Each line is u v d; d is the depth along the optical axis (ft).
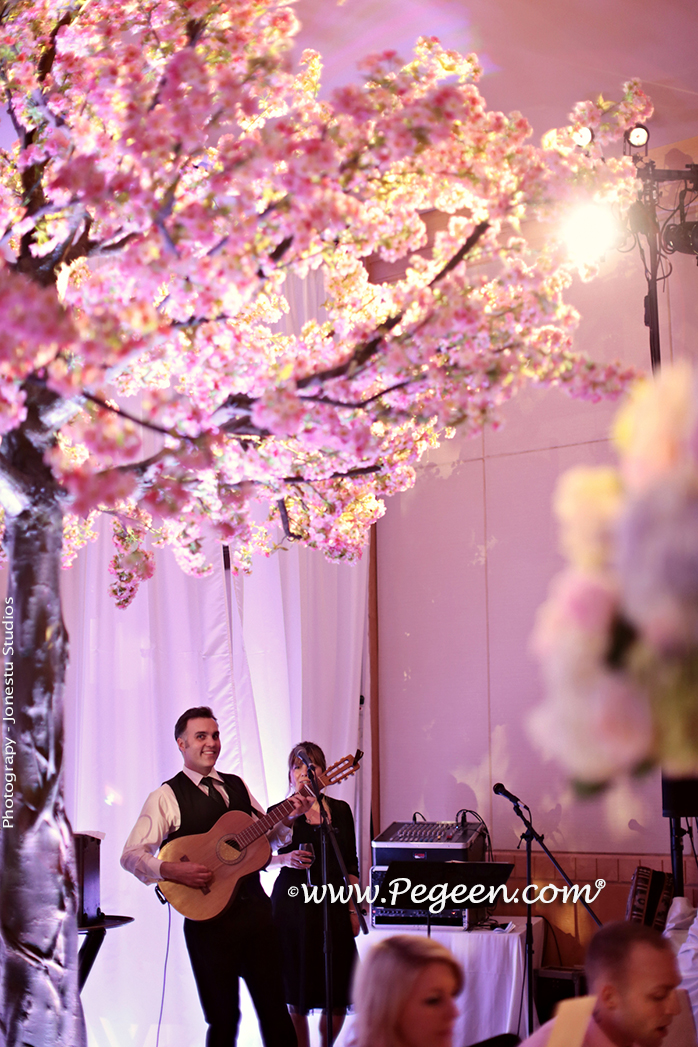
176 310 6.17
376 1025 5.43
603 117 6.81
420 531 18.63
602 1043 5.92
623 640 1.24
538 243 7.77
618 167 6.56
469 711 17.65
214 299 5.26
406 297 6.14
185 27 6.23
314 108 6.84
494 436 18.01
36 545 5.94
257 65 5.95
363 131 5.47
